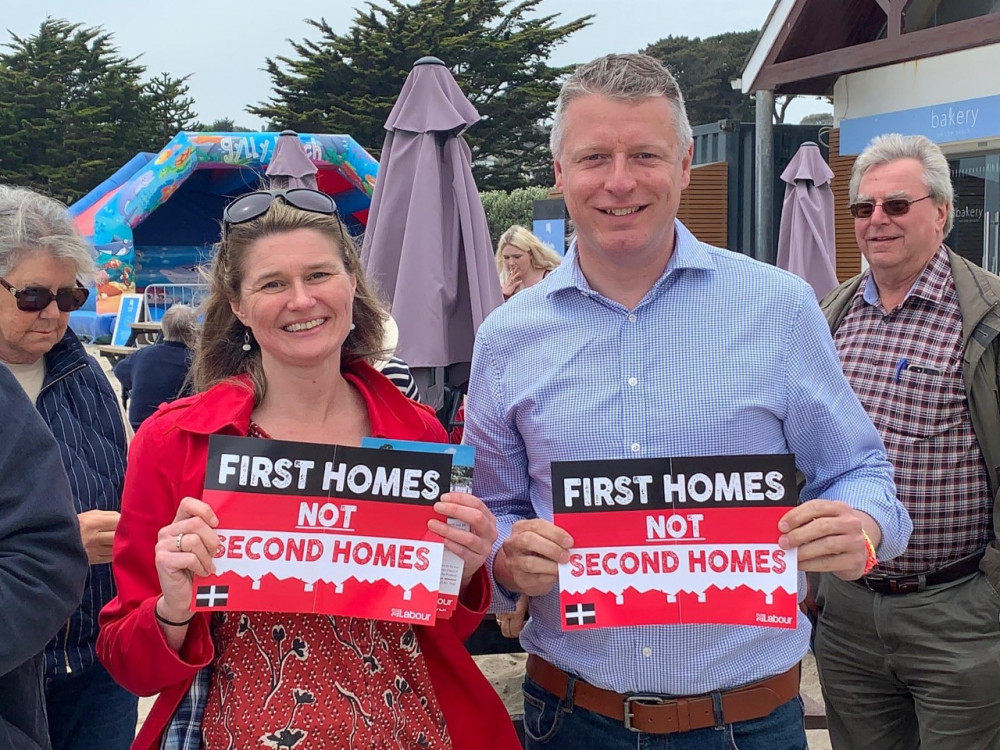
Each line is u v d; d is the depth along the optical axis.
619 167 1.83
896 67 8.27
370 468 1.73
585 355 1.99
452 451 1.77
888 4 7.95
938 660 2.64
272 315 1.76
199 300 2.02
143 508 1.77
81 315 17.23
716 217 14.24
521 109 38.62
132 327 15.52
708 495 1.81
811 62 8.59
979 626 2.60
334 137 17.39
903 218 2.72
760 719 1.93
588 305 2.01
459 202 4.93
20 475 1.52
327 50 37.78
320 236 1.80
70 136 40.78
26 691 1.60
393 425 1.92
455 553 1.76
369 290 2.00
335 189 19.11
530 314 2.08
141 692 1.73
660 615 1.81
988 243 7.86
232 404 1.83
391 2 38.66
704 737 1.92
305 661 1.68
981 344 2.55
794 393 1.94
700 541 1.81
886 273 2.80
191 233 21.98
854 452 1.97
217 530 1.66
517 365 2.07
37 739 1.62
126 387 6.02
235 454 1.69
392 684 1.74
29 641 1.48
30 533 1.52
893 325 2.81
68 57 41.34
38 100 40.91
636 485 1.83
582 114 1.87
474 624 1.89
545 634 2.07
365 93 37.50
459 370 5.09
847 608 2.83
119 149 41.72
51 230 2.15
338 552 1.71
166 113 43.97
